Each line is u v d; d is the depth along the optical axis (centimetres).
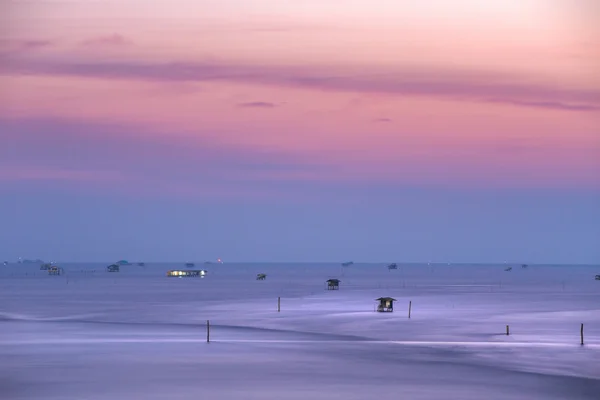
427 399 14238
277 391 14812
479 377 16400
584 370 17400
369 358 18938
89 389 15000
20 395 14488
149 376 16312
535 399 14388
